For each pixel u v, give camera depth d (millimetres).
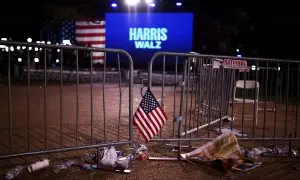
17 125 6574
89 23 16891
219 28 17484
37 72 17094
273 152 5375
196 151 4898
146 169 4469
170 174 4332
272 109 9734
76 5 17594
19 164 4395
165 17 15969
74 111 8469
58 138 5684
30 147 5090
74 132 6145
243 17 17828
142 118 4672
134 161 4734
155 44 16234
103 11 17250
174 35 16000
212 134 6363
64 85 15156
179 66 16328
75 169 4332
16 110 8312
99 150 4840
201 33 17359
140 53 16469
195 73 5891
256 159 5070
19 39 18688
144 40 16344
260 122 7910
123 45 16625
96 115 7977
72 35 17188
